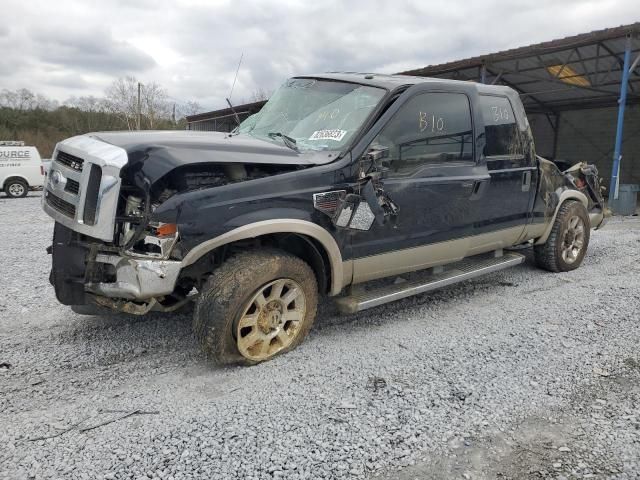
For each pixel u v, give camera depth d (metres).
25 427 2.57
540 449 2.46
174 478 2.19
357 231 3.59
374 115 3.70
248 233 3.08
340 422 2.64
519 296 4.88
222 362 3.17
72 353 3.52
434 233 4.11
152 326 4.03
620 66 14.57
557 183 5.50
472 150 4.38
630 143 19.95
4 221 10.66
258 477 2.21
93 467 2.25
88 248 3.26
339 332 3.92
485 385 3.06
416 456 2.39
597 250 7.01
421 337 3.82
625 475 2.26
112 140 3.20
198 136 3.57
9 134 49.50
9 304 4.56
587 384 3.09
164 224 2.92
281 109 4.35
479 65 14.45
